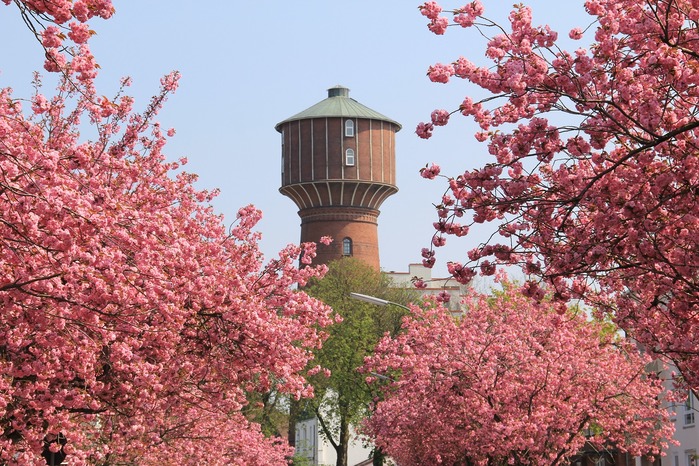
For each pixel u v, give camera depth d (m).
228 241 26.66
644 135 17.83
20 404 19.19
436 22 16.06
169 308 18.47
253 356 23.52
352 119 136.38
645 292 19.66
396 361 43.72
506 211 17.81
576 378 39.31
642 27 15.93
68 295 17.16
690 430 57.19
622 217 16.67
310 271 25.97
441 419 43.28
